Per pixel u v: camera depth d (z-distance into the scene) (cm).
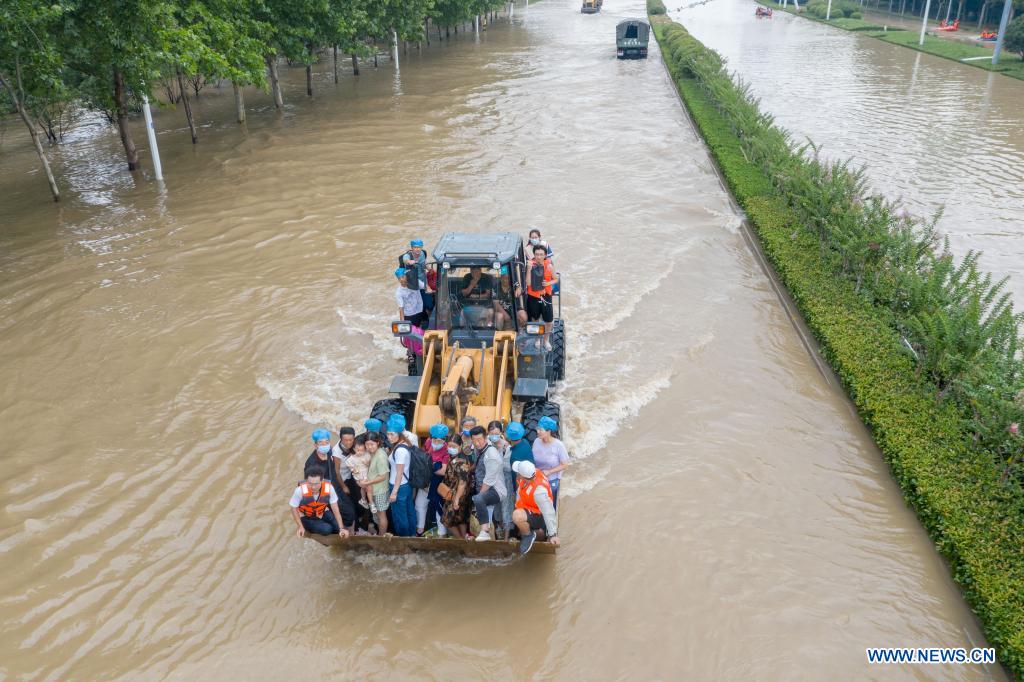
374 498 758
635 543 823
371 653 696
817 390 1121
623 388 1112
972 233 1722
